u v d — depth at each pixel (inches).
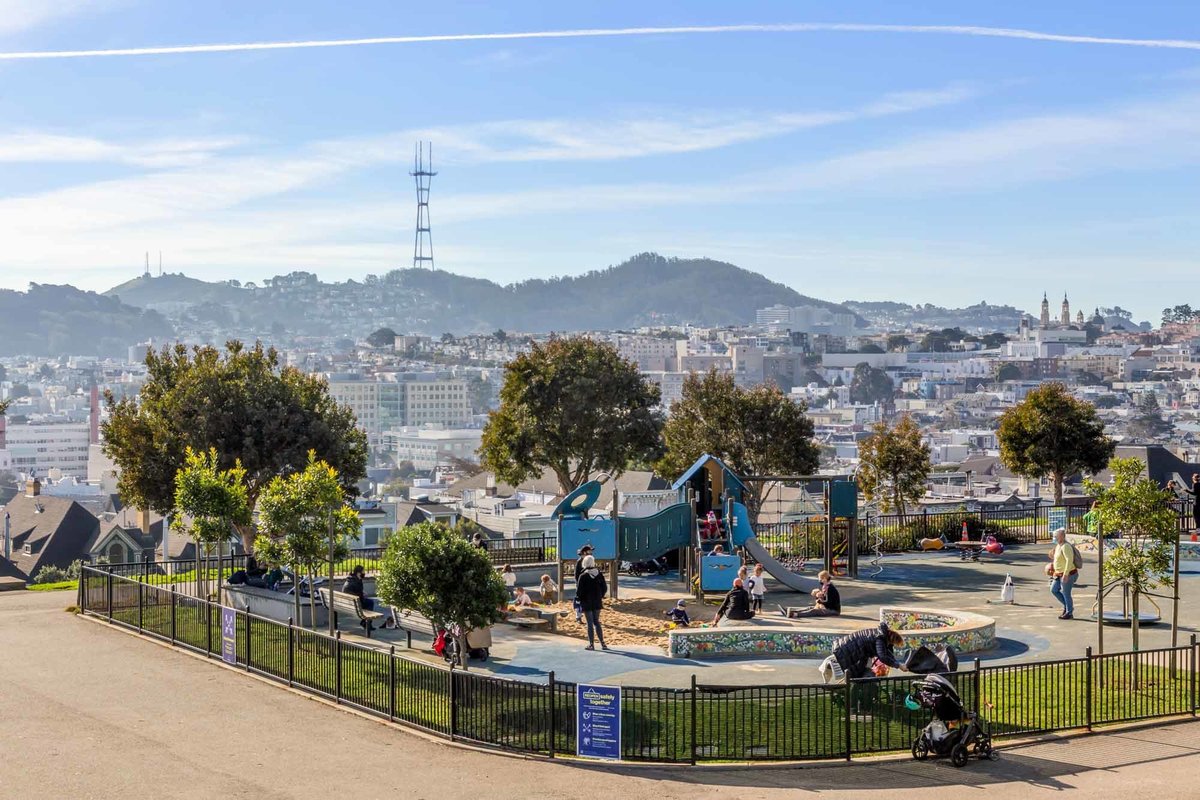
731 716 853.2
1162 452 4466.0
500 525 5482.3
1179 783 713.6
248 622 1034.1
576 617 1279.5
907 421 2383.1
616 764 758.5
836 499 1582.2
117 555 4377.5
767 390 2723.9
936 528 1872.5
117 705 911.0
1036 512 1937.7
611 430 2571.4
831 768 750.5
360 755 782.5
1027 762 761.0
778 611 1312.7
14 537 4827.8
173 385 1802.4
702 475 1571.1
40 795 695.1
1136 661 904.9
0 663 1064.8
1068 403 2406.5
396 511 5260.8
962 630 1067.9
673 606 1353.3
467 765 761.6
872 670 860.0
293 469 1772.9
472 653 1059.3
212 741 813.2
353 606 1312.7
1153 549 959.0
